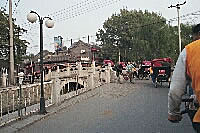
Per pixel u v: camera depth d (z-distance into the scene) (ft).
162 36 174.81
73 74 67.36
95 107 40.88
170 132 24.57
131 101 45.37
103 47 227.40
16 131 27.35
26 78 96.68
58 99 44.06
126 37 210.79
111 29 224.94
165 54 172.86
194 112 9.66
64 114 36.35
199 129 8.45
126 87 69.92
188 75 8.54
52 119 33.22
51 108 40.27
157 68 67.31
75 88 59.41
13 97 33.14
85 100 49.21
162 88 65.05
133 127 27.07
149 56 177.88
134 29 197.36
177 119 9.50
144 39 179.93
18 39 97.91
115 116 33.22
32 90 38.86
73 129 27.55
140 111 35.81
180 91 8.69
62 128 28.22
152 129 25.91
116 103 43.88
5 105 31.35
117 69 97.14
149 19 181.47
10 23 73.67
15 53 100.78
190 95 10.53
